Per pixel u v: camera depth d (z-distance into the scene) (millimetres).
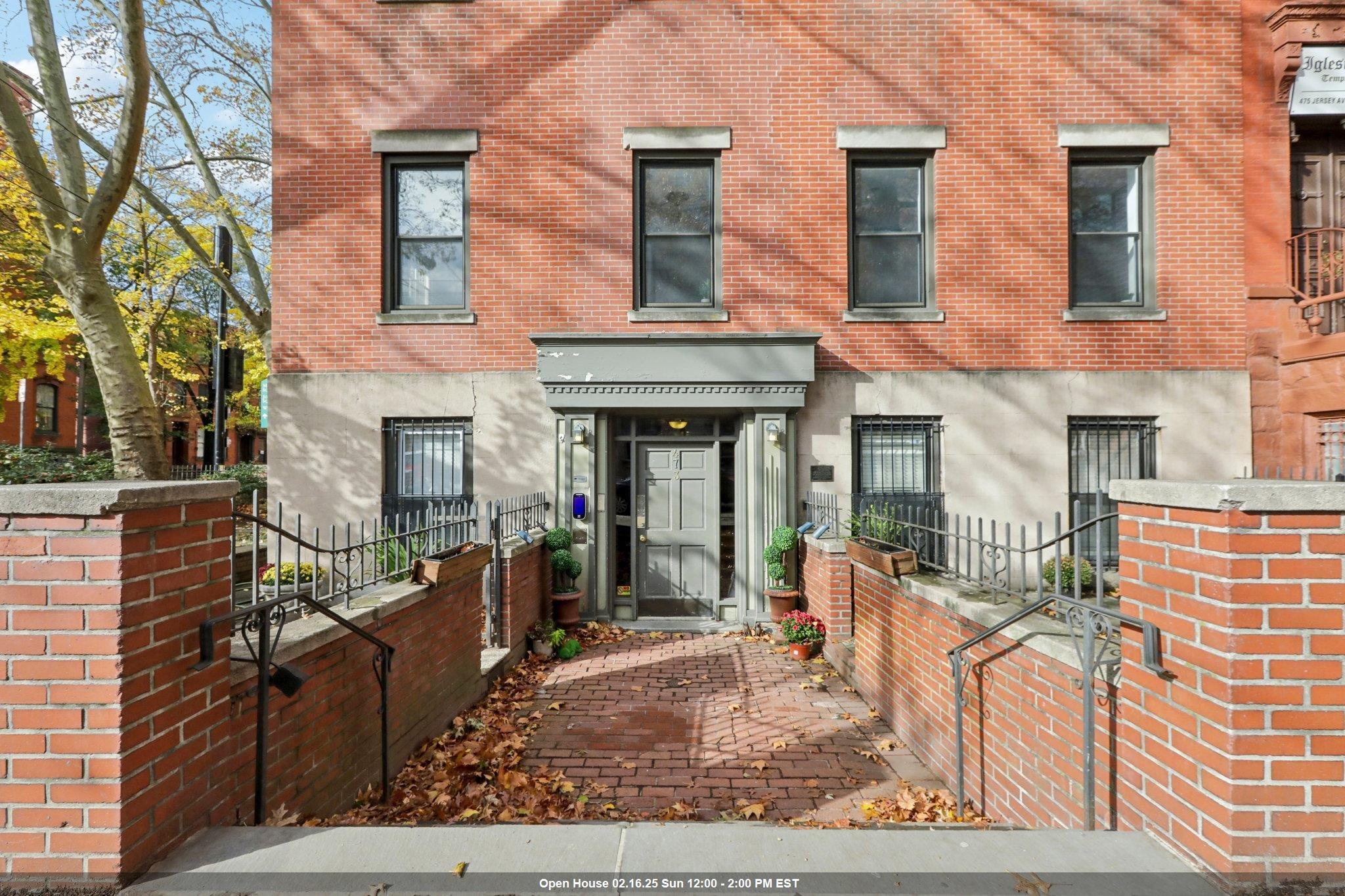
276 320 8828
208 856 2359
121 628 2189
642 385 8516
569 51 8852
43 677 2180
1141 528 2559
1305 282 8906
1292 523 2154
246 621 2967
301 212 8844
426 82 8844
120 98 11227
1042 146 8773
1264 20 8719
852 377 8797
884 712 5598
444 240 9094
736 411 8781
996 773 3771
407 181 9086
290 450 8797
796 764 4781
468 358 8867
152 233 12859
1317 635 2131
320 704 3566
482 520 7520
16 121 8672
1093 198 9000
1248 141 8734
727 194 8859
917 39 8812
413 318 8820
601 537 8727
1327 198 9070
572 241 8859
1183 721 2338
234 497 2832
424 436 9000
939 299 8812
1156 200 8758
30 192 9008
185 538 2504
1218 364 8703
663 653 7660
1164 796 2436
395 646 4426
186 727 2492
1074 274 8961
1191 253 8750
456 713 5527
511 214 8867
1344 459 7996
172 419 24328
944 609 4457
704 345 8477
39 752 2176
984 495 8766
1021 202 8789
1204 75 8742
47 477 13844
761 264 8852
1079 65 8758
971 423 8773
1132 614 2617
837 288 8844
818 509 8500
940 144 8781
